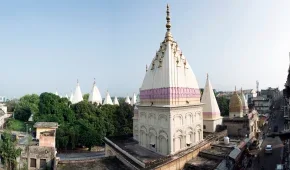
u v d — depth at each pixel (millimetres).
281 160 48625
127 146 37906
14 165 36094
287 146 46625
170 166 29047
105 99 94062
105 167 30672
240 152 38250
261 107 130500
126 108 71688
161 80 34000
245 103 69500
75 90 89812
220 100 91812
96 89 90938
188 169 30766
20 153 36625
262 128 84562
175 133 32219
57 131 55188
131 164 29734
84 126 59281
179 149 33094
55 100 65625
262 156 51875
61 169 29469
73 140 56344
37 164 36219
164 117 32469
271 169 43281
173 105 31938
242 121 51219
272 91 166000
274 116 114125
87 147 62031
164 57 35188
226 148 37469
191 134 35812
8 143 36469
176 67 34719
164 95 32781
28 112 84188
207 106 49438
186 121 34750
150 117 35531
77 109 67250
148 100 35875
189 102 35469
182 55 37906
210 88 50500
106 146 43500
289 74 34031
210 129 48812
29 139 44469
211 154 33688
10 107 110125
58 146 55031
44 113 63656
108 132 64625
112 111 69812
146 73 38500
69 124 60500
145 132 36719
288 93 36875
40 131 48031
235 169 34625
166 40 37312
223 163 31578
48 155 36281
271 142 66438
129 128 68000
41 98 66000
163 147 32750
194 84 37750
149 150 35062
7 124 72000
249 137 50656
